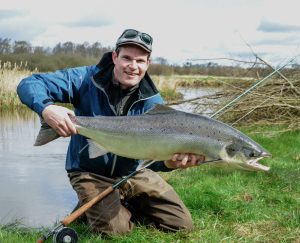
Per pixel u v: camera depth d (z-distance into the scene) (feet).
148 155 5.30
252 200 7.04
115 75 5.64
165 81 30.50
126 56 5.49
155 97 5.87
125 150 5.28
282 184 7.93
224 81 15.90
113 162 5.79
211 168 9.29
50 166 10.42
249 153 5.20
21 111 23.57
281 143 12.09
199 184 7.93
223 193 7.23
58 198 7.90
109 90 5.72
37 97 5.21
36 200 7.74
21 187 8.54
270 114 15.12
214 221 6.20
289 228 5.81
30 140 14.28
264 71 15.71
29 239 5.45
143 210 6.07
